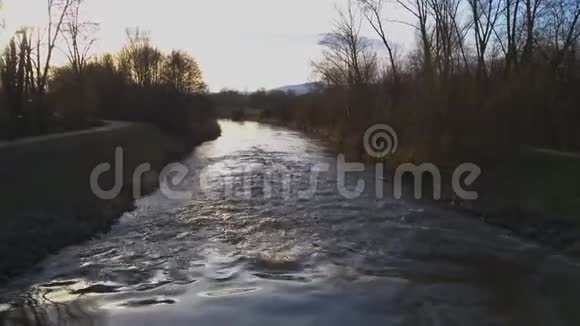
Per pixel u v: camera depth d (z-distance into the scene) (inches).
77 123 1278.3
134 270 447.8
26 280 419.5
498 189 753.6
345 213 682.8
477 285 415.8
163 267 457.7
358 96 1743.4
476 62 1162.0
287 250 511.2
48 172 691.4
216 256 490.6
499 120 907.4
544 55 1105.4
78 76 1720.0
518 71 1050.1
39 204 581.9
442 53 1187.3
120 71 2132.1
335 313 360.5
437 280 426.9
